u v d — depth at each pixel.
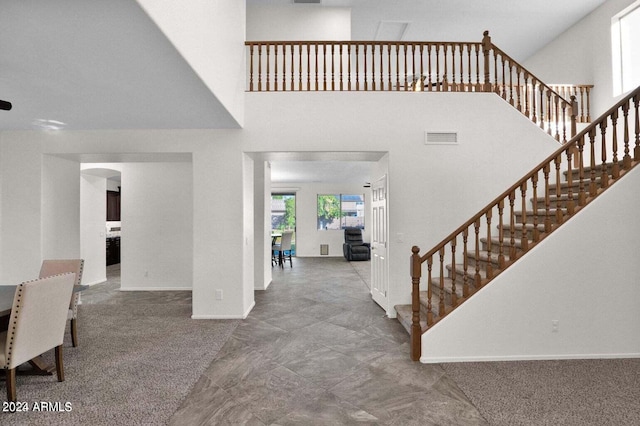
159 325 4.17
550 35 6.78
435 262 4.53
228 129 4.49
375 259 5.39
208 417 2.22
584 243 3.10
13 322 2.29
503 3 5.80
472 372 2.85
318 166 7.83
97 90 3.09
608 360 3.04
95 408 2.32
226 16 3.60
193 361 3.10
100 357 3.19
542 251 3.09
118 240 10.08
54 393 2.52
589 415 2.20
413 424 2.14
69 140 4.47
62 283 2.62
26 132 4.48
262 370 2.92
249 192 4.89
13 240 4.45
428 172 4.53
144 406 2.35
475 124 4.55
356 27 6.55
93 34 2.16
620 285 3.10
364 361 3.11
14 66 2.59
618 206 3.11
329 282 7.07
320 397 2.48
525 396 2.45
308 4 6.07
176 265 6.33
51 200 4.66
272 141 4.48
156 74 2.74
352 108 4.51
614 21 5.56
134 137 4.48
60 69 2.65
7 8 1.86
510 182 4.55
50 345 2.61
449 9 5.96
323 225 12.20
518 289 3.10
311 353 3.29
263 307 5.03
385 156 4.71
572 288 3.09
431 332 3.10
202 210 4.48
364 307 5.03
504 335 3.10
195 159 4.47
